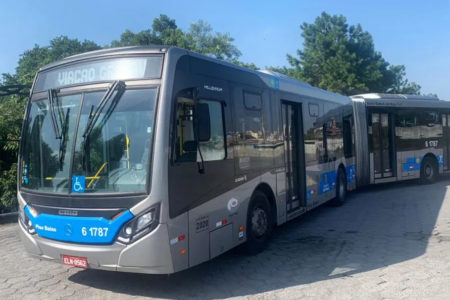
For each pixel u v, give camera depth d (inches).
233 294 206.2
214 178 220.8
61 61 221.1
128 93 195.9
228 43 1402.6
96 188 192.2
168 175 187.8
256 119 274.4
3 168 426.0
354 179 507.8
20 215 223.1
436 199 475.2
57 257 200.8
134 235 183.0
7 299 209.9
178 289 215.3
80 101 205.5
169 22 1779.0
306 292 205.2
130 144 190.9
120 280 231.9
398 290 202.7
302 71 1514.5
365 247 286.0
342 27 1507.1
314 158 376.2
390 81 1545.3
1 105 446.3
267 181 283.4
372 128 545.3
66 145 204.8
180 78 201.9
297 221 386.6
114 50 207.3
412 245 285.1
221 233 225.8
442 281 212.5
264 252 279.7
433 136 621.0
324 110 411.8
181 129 199.5
